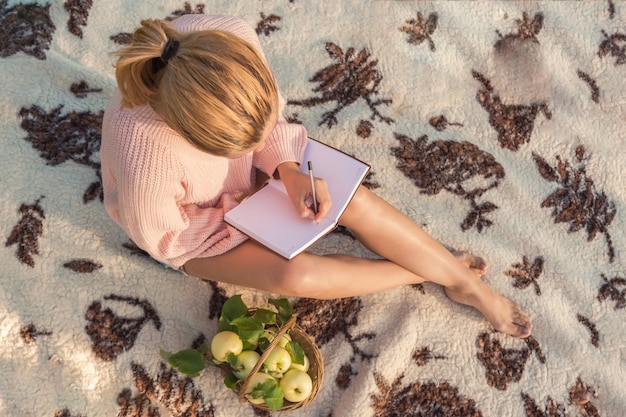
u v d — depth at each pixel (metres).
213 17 1.12
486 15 1.84
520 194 1.66
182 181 1.12
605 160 1.71
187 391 1.38
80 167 1.53
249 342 1.27
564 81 1.78
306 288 1.25
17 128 1.51
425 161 1.67
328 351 1.47
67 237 1.45
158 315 1.43
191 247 1.24
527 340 1.50
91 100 1.59
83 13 1.68
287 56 1.74
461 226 1.62
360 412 1.38
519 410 1.43
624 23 1.86
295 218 1.18
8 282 1.38
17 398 1.30
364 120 1.70
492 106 1.75
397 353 1.45
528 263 1.59
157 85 0.88
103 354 1.37
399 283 1.44
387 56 1.77
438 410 1.42
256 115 0.87
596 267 1.59
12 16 1.63
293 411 1.39
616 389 1.46
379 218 1.31
